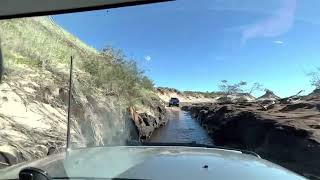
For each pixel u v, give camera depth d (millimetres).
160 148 4000
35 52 16719
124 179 2795
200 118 46438
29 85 12438
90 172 3002
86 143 12438
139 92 30562
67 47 25516
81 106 14102
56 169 3115
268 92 63812
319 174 12727
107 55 26281
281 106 29797
